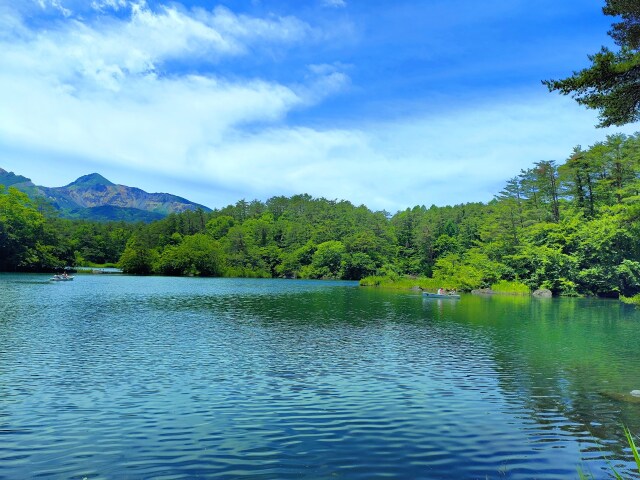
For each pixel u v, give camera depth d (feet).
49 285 233.96
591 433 42.60
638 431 42.96
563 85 55.77
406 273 426.10
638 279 215.31
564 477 33.99
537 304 182.60
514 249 279.90
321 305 166.71
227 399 51.67
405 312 146.30
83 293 190.80
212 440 40.29
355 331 102.89
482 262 282.36
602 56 52.01
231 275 460.96
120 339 86.84
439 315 138.41
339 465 35.65
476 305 176.04
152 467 34.99
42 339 84.79
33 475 33.53
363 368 67.15
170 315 125.70
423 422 45.16
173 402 50.31
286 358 73.26
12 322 105.19
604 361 72.69
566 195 266.98
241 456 37.11
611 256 224.12
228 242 509.76
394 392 55.11
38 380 57.77
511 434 42.19
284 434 41.83
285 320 120.78
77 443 39.24
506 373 64.59
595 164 243.60
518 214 284.41
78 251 549.54
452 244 402.72
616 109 57.88
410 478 33.58
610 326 114.42
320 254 464.65
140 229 596.29
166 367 65.82
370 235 458.50
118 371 63.00
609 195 246.27
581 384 59.11
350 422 45.03
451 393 54.90
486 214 391.86
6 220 356.79
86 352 74.64
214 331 99.25
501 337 96.02
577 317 134.62
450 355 76.95
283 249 530.27
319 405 50.06
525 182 293.23
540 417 46.70
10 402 49.29
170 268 447.42
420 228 450.30
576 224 242.17
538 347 84.48
